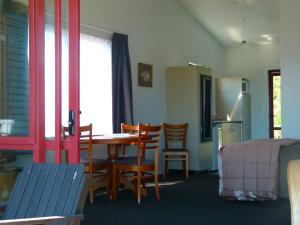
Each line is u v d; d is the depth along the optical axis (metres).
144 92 7.42
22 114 3.26
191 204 5.01
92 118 6.23
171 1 8.28
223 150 5.23
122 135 5.42
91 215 4.43
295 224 1.90
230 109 9.63
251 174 5.02
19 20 3.33
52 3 3.08
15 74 3.33
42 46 3.15
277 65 10.02
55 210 2.39
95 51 6.31
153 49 7.69
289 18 6.48
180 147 7.79
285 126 6.50
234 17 8.76
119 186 5.91
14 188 2.69
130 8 7.06
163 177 7.28
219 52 10.41
